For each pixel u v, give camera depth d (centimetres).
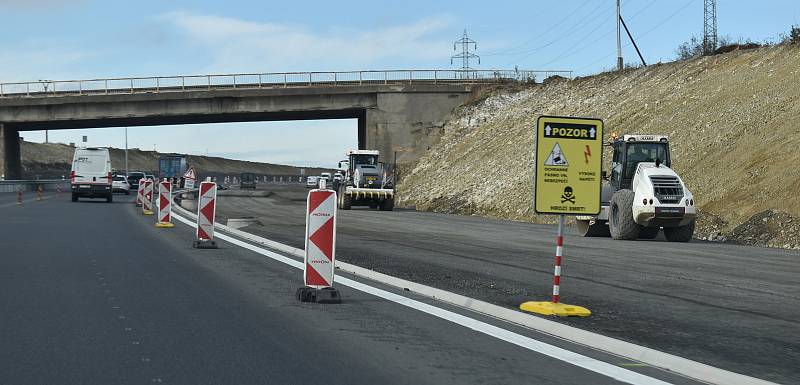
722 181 2736
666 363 643
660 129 3603
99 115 5688
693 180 2902
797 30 3562
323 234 985
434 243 1919
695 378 611
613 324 827
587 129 863
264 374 604
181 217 2916
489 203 3978
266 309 909
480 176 4512
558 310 869
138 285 1086
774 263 1560
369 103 5678
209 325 804
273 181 15925
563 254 1673
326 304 951
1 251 1544
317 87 5616
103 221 2597
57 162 14250
